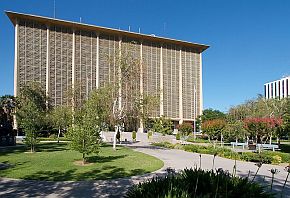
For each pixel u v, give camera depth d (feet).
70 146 51.72
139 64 86.53
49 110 153.89
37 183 35.42
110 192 31.19
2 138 100.58
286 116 78.54
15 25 206.59
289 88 311.68
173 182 19.03
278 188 33.22
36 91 169.48
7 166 48.14
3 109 136.87
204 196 16.87
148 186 19.08
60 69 215.31
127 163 52.49
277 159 57.16
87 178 38.58
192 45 270.87
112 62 84.53
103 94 81.92
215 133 106.32
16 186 33.78
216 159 62.49
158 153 75.46
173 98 257.34
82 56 224.33
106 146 97.86
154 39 252.62
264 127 79.82
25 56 204.95
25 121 74.74
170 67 260.21
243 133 106.52
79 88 156.04
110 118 81.00
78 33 225.76
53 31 216.54
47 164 50.65
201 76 275.18
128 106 83.87
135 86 85.10
